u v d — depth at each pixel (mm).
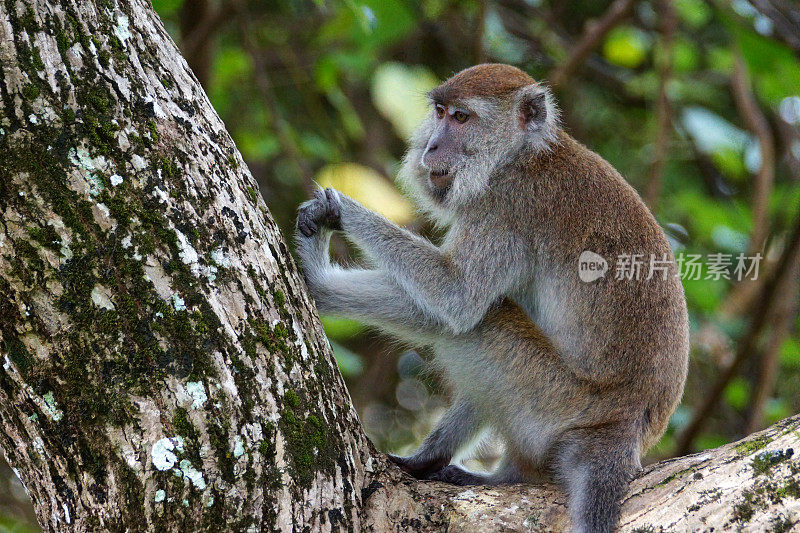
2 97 6613
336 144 19109
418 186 11969
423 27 18547
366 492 8188
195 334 7008
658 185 15492
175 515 6840
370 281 10695
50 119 6703
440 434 10820
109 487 6809
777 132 18750
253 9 19031
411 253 10578
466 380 10508
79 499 6875
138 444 6801
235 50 17375
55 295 6672
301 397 7598
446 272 10547
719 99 19922
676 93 18453
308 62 18984
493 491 8508
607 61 20312
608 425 9539
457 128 11195
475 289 10469
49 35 6797
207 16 15336
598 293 10062
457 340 10578
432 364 11258
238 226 7531
